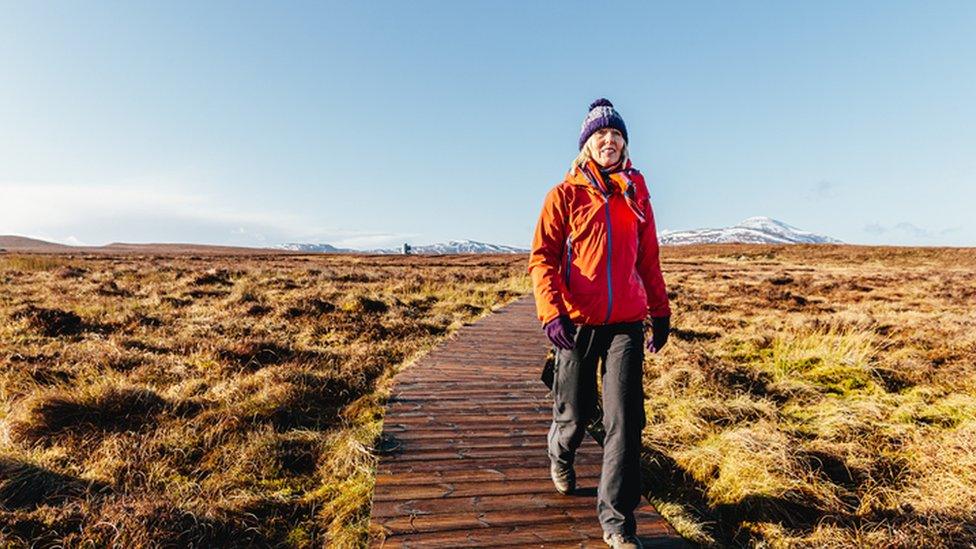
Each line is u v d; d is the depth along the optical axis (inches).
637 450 93.7
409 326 394.3
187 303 505.4
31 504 131.9
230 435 181.3
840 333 387.9
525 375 246.4
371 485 141.4
